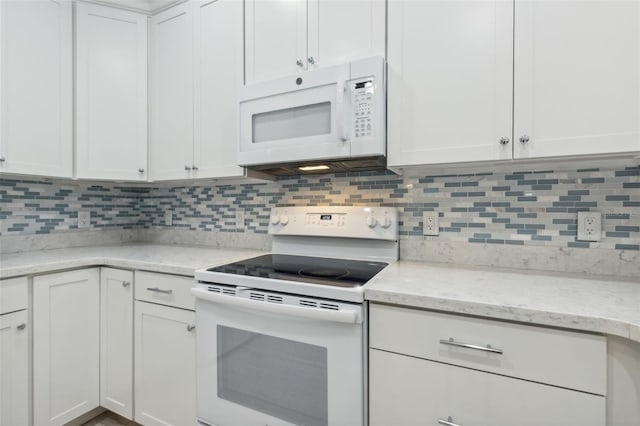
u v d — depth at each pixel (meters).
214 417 1.27
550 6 1.01
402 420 0.97
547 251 1.26
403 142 1.22
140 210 2.38
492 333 0.86
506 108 1.07
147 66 1.88
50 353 1.44
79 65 1.71
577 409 0.78
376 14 1.27
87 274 1.57
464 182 1.41
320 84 1.31
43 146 1.60
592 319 0.75
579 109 0.98
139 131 1.86
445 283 1.07
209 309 1.27
